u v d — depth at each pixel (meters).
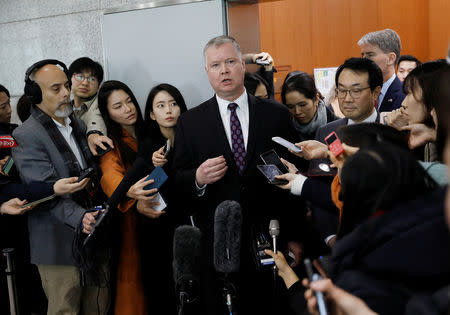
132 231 2.60
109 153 2.53
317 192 1.95
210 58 2.34
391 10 4.98
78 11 3.08
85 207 2.41
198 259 1.96
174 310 2.67
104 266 2.48
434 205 1.04
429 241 0.99
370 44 2.99
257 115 2.38
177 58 2.83
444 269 0.97
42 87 2.31
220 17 2.73
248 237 2.27
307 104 2.90
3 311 2.66
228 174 2.35
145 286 2.63
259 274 2.22
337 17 5.07
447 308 0.87
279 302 2.00
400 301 1.01
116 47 2.94
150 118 2.70
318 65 5.15
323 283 1.03
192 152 2.41
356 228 1.11
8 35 3.27
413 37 4.97
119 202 2.31
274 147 2.38
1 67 3.32
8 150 2.52
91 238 2.25
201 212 2.39
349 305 1.01
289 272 1.90
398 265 1.00
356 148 1.49
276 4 5.15
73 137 2.49
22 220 2.70
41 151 2.30
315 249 2.25
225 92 2.35
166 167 2.61
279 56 5.21
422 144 1.78
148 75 2.89
